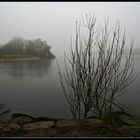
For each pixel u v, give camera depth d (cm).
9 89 1745
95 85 490
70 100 521
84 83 493
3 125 400
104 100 491
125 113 502
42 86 1728
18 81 2277
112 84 488
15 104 1129
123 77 489
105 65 484
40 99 1208
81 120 423
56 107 991
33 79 2314
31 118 484
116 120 435
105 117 446
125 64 489
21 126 400
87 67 491
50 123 407
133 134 357
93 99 493
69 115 856
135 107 839
